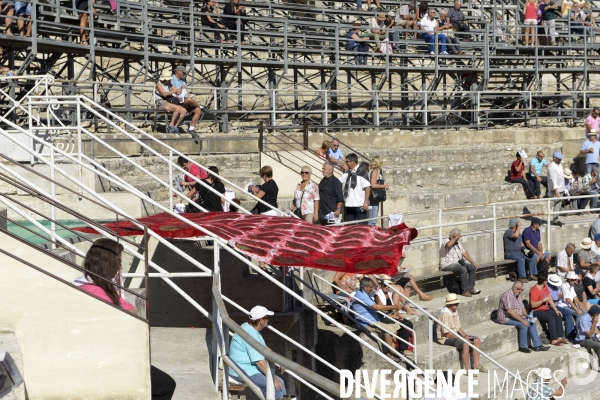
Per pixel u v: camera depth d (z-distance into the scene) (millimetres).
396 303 15625
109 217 13297
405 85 29641
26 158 13656
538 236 20109
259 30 26031
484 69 28734
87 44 21969
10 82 18641
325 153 20312
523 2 32562
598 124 25250
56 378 7816
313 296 15000
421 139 26281
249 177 19641
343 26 27172
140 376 7871
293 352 13398
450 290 18906
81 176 13445
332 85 28734
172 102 21562
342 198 16328
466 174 24609
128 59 23859
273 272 12797
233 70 27469
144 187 17344
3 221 10297
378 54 27609
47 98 14258
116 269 8148
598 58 30312
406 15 29344
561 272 20000
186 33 26250
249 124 26453
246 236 10492
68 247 9211
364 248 10055
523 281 20062
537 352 17953
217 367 8984
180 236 10938
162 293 12359
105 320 7848
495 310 18688
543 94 30688
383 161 24359
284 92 27703
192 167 16203
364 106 29250
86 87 21547
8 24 19594
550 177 23047
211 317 9336
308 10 28297
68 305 7832
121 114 22594
